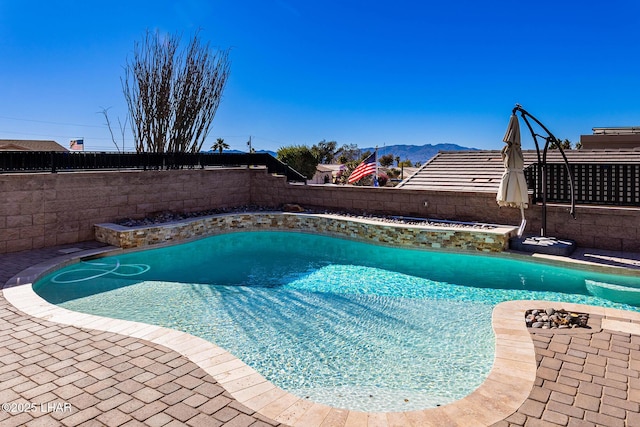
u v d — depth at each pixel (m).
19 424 2.95
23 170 9.60
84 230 10.59
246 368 3.86
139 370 3.80
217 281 8.26
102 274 8.53
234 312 6.54
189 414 3.10
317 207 14.36
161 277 8.48
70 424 2.96
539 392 3.43
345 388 4.23
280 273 8.87
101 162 11.37
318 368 4.70
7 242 9.13
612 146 18.88
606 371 3.80
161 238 10.62
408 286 7.91
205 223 12.02
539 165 10.26
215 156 15.23
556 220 9.79
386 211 12.88
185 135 15.74
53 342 4.45
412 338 5.53
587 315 5.32
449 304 6.89
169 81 15.20
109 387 3.49
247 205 15.65
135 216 11.89
